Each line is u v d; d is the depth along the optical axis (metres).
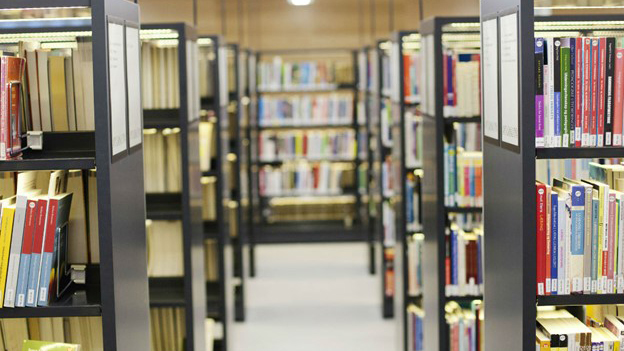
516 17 2.28
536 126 2.30
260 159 9.48
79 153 2.57
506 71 2.41
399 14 7.20
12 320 2.65
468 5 3.98
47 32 2.67
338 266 8.84
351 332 6.42
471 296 3.95
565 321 2.49
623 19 3.06
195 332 4.17
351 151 9.52
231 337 5.65
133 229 2.63
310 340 6.21
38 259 2.33
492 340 2.73
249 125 8.24
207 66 5.06
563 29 3.09
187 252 4.09
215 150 5.06
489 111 2.66
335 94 9.84
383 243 6.77
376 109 7.04
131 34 2.65
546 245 2.33
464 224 4.23
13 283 2.33
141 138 2.80
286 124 9.42
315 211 10.22
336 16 10.14
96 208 2.61
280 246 9.96
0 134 2.29
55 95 2.58
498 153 2.56
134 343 2.61
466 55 3.88
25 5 2.28
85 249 2.61
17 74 2.41
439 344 3.97
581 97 2.30
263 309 7.18
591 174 2.72
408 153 5.04
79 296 2.45
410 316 4.98
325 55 10.18
